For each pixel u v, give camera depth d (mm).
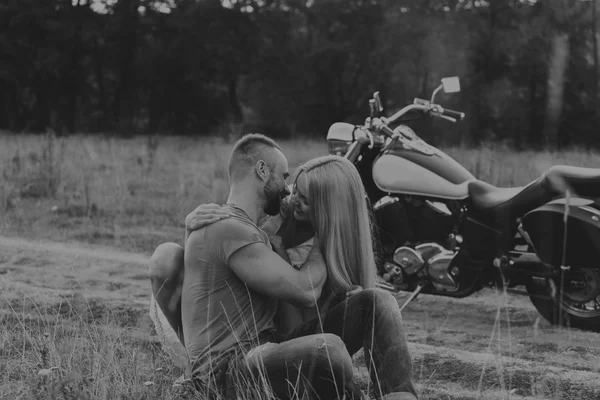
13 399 3178
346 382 2879
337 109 50031
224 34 51062
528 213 5012
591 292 4996
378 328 2961
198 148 22312
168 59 51625
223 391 3020
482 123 35156
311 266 3111
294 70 49719
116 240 8117
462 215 5285
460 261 5293
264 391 2879
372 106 5535
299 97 50281
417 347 4465
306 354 2855
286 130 50500
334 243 3146
